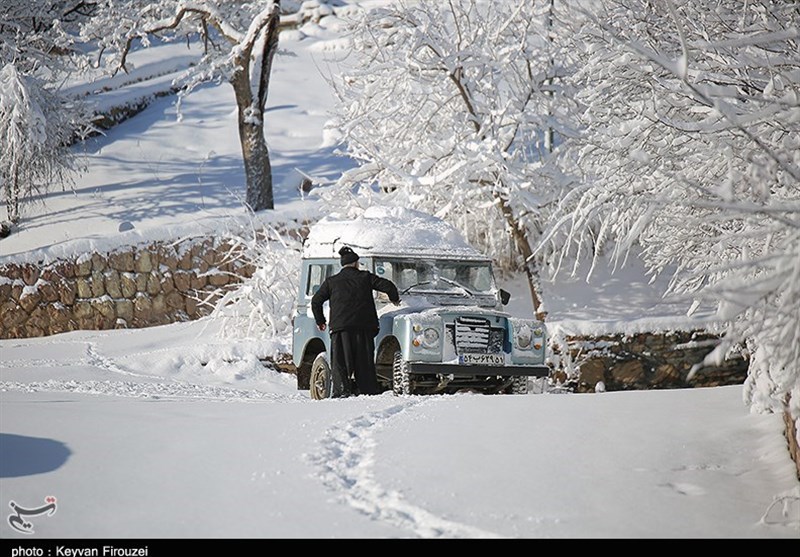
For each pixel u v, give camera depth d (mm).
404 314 28156
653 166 17422
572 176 44375
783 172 14242
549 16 42969
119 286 53938
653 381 40656
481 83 45688
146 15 60250
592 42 20453
